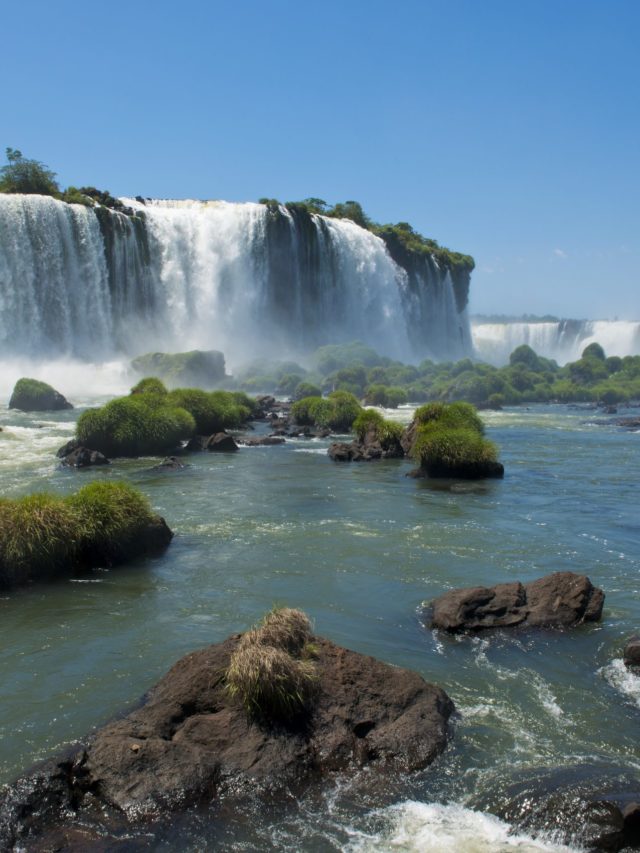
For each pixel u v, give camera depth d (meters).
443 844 6.41
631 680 9.59
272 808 6.88
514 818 6.70
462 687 9.30
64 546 13.52
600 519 18.66
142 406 30.00
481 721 8.46
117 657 10.02
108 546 14.06
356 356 72.38
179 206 87.81
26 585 12.98
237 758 7.40
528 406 59.84
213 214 78.56
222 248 78.31
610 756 7.76
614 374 72.12
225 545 15.62
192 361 60.34
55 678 9.38
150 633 10.87
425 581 13.38
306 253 85.06
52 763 7.17
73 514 14.01
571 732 8.26
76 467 25.14
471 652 10.39
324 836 6.53
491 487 23.02
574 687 9.38
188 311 75.94
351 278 90.50
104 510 14.28
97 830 6.55
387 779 7.31
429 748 7.69
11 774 7.27
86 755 7.29
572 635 11.02
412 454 28.88
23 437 31.66
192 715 8.05
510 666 9.96
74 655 10.08
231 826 6.64
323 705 8.05
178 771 7.11
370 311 92.50
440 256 111.19
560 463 28.38
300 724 7.84
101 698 8.85
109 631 10.94
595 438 36.84
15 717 8.41
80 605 12.03
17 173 73.69
